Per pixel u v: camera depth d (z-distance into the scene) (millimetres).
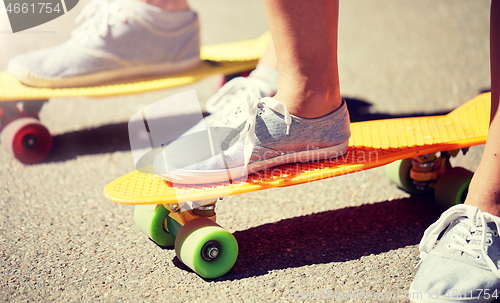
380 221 1908
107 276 1570
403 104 3252
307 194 2197
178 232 1583
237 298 1435
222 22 5348
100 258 1683
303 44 1530
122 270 1605
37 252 1723
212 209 1662
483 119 2096
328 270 1566
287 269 1578
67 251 1731
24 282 1537
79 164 2545
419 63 4074
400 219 1918
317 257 1649
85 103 3482
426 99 3326
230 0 6316
